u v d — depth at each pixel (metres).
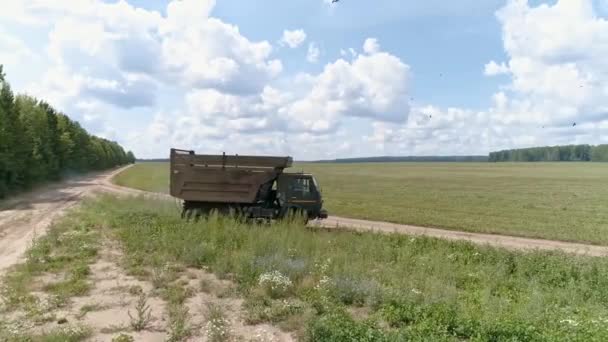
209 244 11.12
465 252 11.94
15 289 7.42
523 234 16.83
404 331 5.61
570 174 86.94
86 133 83.56
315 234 13.42
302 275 8.66
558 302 7.61
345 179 72.06
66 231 13.52
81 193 32.44
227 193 16.72
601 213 24.45
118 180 52.91
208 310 6.70
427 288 8.01
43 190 35.75
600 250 13.97
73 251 10.70
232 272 9.09
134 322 6.06
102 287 7.97
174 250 10.58
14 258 10.25
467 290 8.54
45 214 18.92
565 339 5.21
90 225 14.95
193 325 6.15
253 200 16.62
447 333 5.73
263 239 11.38
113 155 121.94
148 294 7.62
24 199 27.11
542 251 11.90
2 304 6.71
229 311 6.83
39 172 41.38
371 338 5.34
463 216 22.56
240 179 16.67
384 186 53.66
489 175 85.00
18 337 5.35
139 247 11.09
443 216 22.47
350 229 16.86
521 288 8.70
